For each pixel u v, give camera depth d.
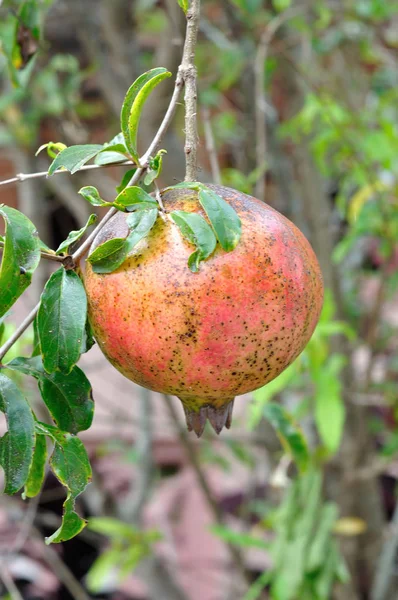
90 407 0.48
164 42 0.87
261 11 1.07
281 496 1.06
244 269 0.45
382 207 0.89
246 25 0.97
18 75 0.66
